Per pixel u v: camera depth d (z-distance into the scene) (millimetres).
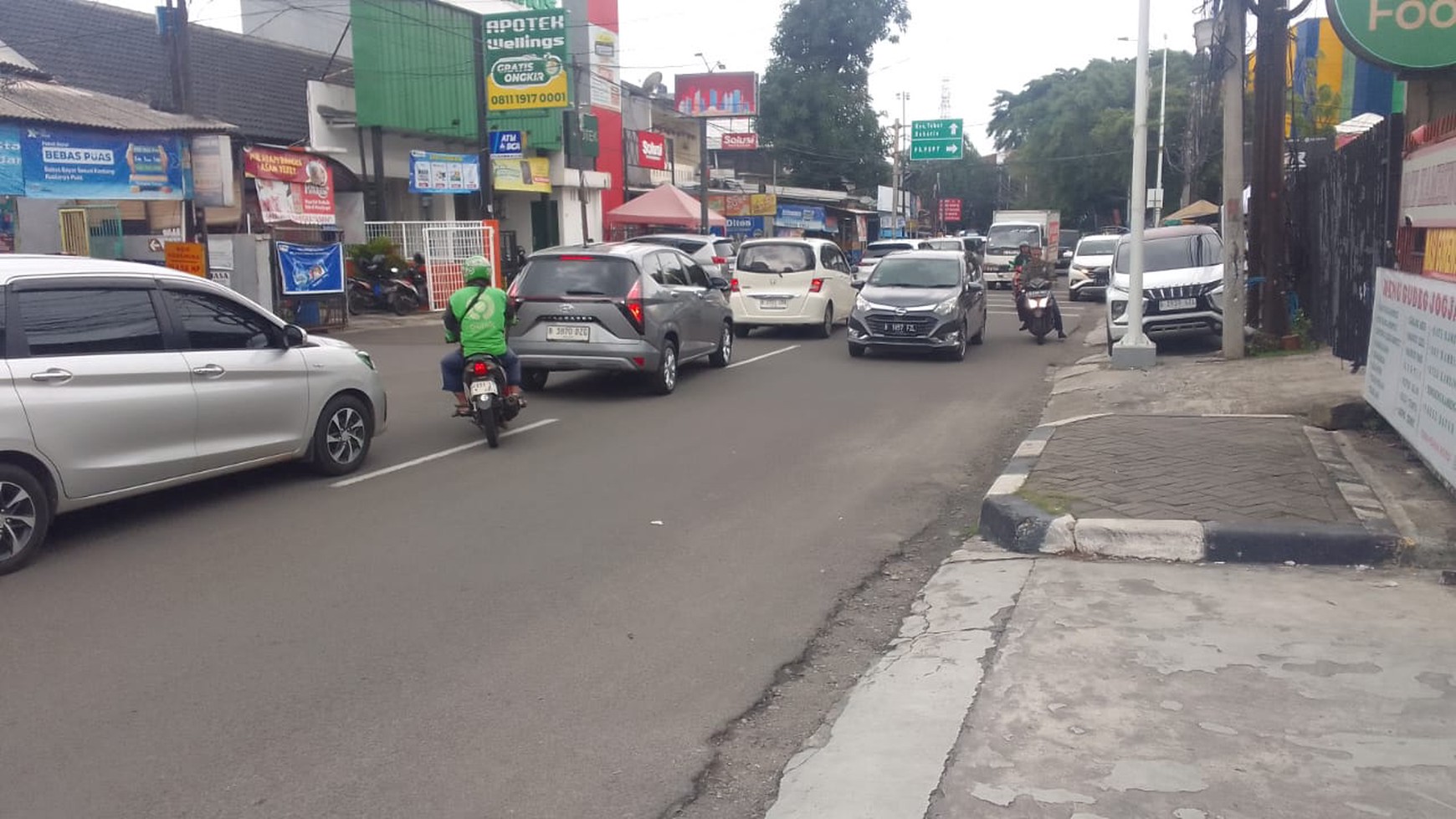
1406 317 7621
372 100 25469
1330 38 22984
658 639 5383
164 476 7332
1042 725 4273
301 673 4941
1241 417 9859
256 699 4672
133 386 7070
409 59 26500
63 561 6621
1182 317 16141
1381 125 10695
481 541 7039
